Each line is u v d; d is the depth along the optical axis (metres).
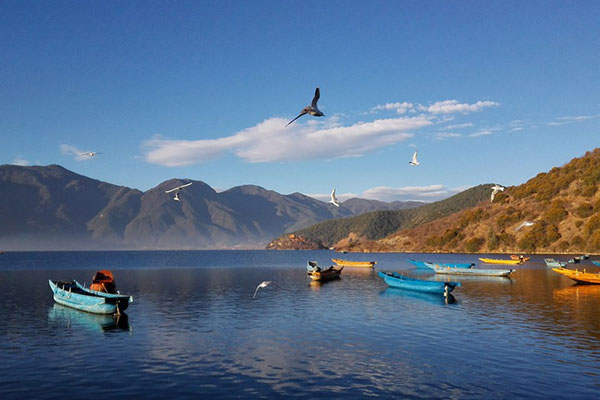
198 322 35.19
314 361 24.19
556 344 27.52
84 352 26.23
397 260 161.75
